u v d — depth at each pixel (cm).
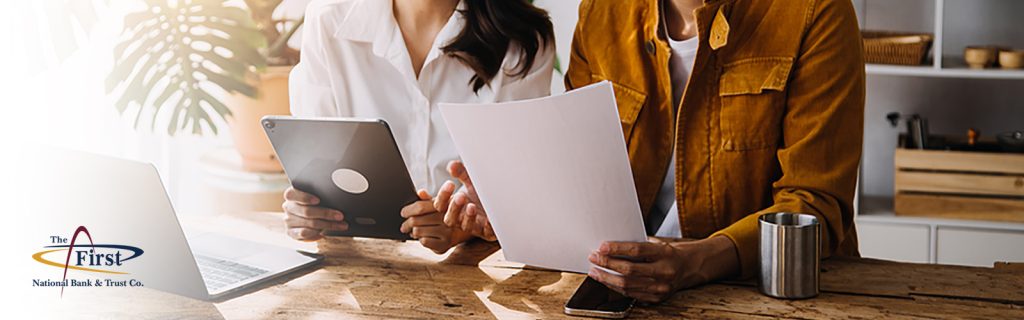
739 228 148
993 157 288
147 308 134
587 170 129
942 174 293
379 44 223
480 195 143
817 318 127
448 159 230
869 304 133
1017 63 285
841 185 160
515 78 228
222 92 324
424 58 228
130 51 314
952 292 137
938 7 285
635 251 133
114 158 132
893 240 297
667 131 182
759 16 169
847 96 162
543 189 134
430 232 159
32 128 301
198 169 329
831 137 162
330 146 154
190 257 134
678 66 178
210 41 311
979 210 290
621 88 186
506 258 150
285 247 164
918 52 291
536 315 130
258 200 329
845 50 162
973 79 313
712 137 176
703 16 167
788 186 163
